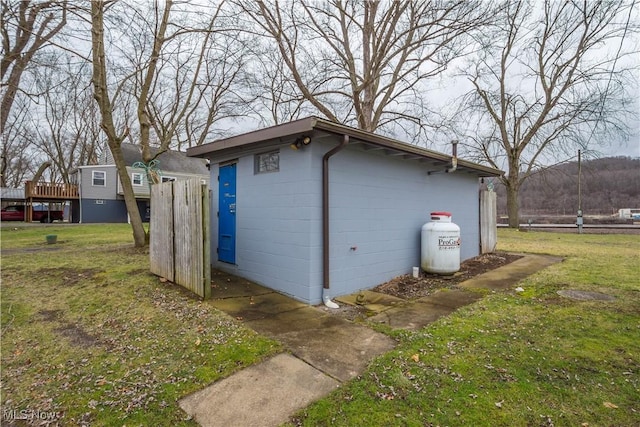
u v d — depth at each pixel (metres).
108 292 5.00
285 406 2.26
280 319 3.93
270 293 5.03
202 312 4.09
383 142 4.93
